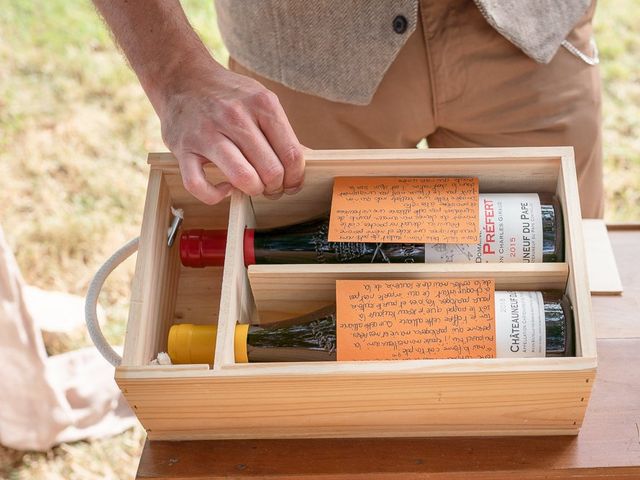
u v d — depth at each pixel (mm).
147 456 949
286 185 1007
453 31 1239
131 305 925
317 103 1313
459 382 849
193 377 846
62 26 3195
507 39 1242
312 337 968
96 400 2064
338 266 954
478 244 960
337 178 1025
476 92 1305
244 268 1002
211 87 1021
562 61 1308
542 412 901
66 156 2758
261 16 1237
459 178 1018
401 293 921
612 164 2699
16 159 2740
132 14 1067
